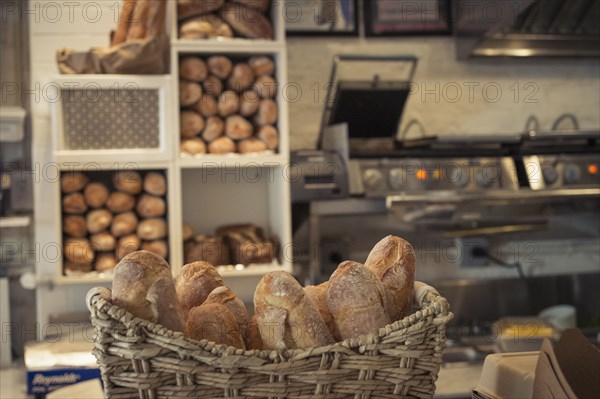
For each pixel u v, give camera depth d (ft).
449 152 12.01
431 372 3.13
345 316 3.23
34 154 11.47
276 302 3.22
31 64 11.47
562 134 12.07
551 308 13.23
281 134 11.06
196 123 10.88
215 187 12.16
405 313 3.46
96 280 10.51
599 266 13.99
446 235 12.83
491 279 13.51
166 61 11.05
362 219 12.86
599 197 12.23
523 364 3.44
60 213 10.43
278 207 11.47
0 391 9.30
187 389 2.97
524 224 13.03
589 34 12.98
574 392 2.95
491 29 12.52
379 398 3.10
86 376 8.52
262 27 11.02
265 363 3.00
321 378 3.02
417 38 13.46
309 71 13.07
